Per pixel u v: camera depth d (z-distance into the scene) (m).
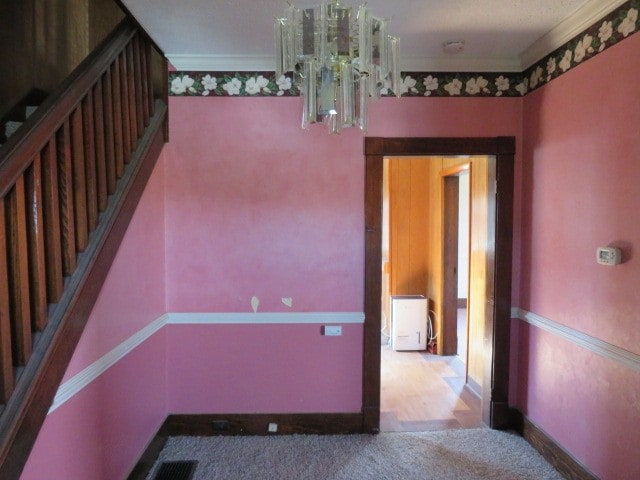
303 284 2.80
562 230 2.34
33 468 1.38
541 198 2.55
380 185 2.77
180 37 2.41
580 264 2.18
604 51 1.99
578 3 2.01
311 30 1.35
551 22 2.21
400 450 2.61
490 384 2.88
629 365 1.83
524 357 2.76
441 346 4.50
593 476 2.07
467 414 3.12
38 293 1.41
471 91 2.77
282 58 1.42
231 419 2.81
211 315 2.78
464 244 7.27
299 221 2.79
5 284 1.24
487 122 2.78
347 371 2.83
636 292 1.79
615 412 1.93
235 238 2.78
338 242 2.79
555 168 2.40
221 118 2.75
